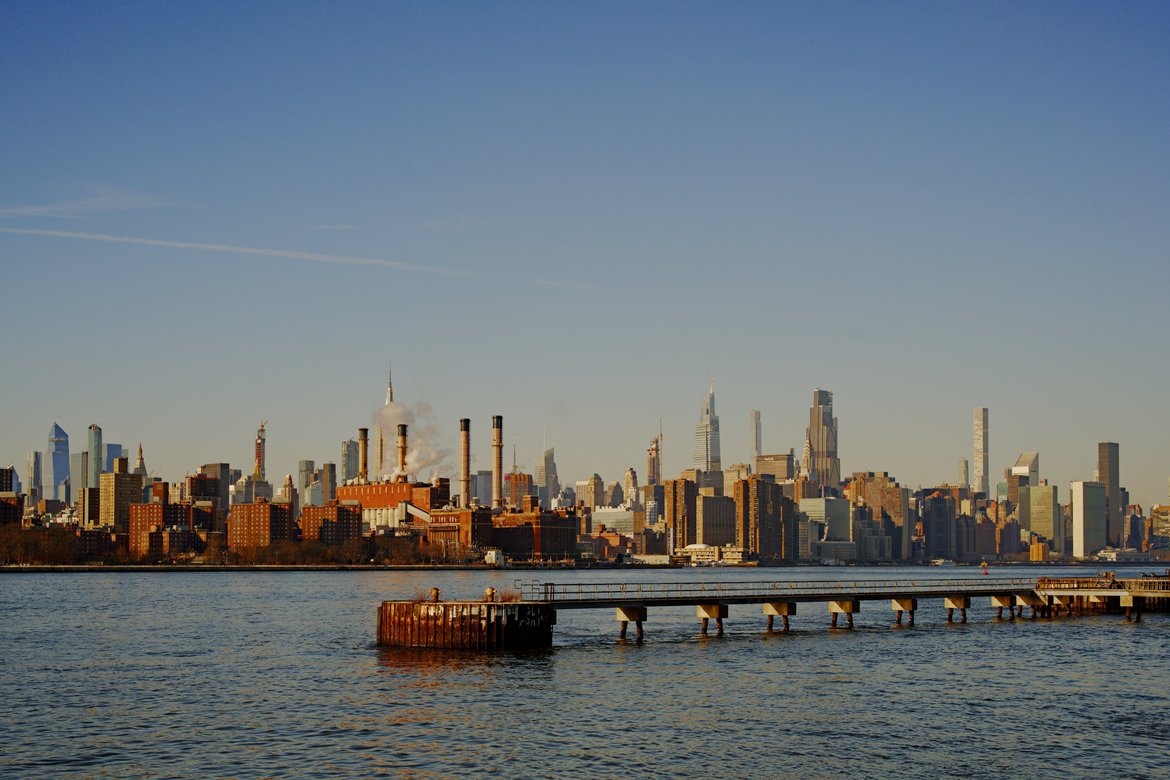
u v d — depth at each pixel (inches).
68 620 6402.6
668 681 3774.6
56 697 3545.8
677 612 6806.1
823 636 5251.0
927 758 2775.6
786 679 3853.3
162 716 3233.3
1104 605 6683.1
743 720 3169.3
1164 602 6683.1
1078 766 2716.5
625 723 3117.6
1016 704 3437.5
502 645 4394.7
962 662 4313.5
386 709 3294.8
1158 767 2711.6
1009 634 5374.0
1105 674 4028.1
